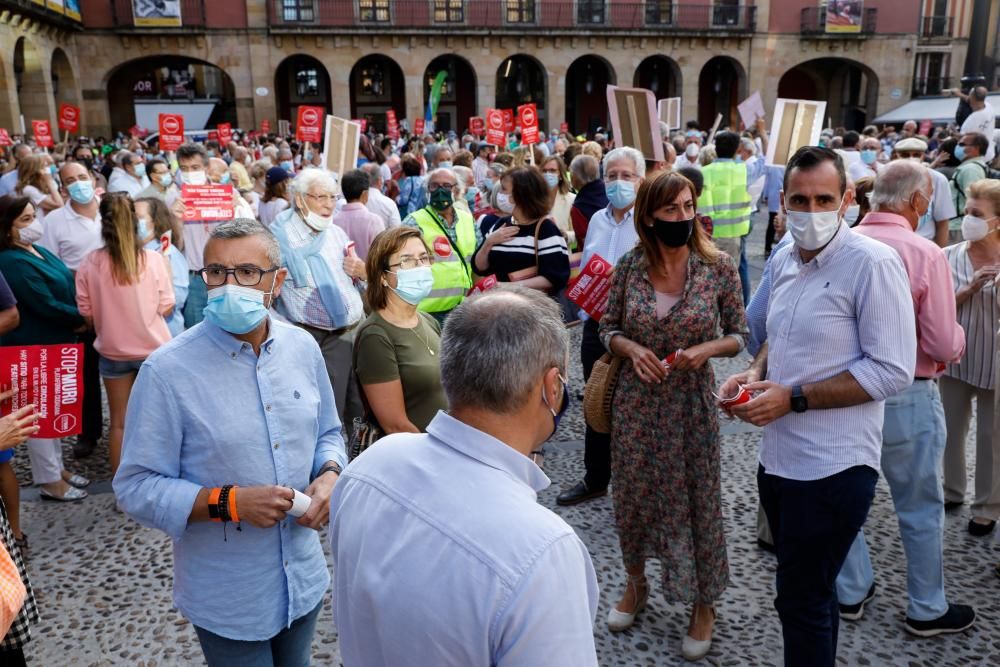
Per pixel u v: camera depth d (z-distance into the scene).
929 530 2.98
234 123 36.34
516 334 1.27
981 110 8.52
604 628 3.13
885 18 33.69
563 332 1.36
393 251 2.67
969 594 3.31
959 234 6.28
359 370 2.72
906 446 2.95
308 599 2.05
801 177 2.25
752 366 2.66
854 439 2.31
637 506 2.99
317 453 2.12
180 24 28.39
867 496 2.32
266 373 1.95
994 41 35.47
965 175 6.12
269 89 29.61
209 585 1.94
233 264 1.82
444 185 4.36
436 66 34.38
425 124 25.88
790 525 2.37
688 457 2.90
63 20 25.80
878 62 34.00
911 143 5.95
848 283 2.27
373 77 34.28
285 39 29.36
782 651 2.97
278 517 1.84
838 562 2.37
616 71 31.95
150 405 1.85
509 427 1.30
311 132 10.96
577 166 5.44
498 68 34.16
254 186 9.46
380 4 29.77
